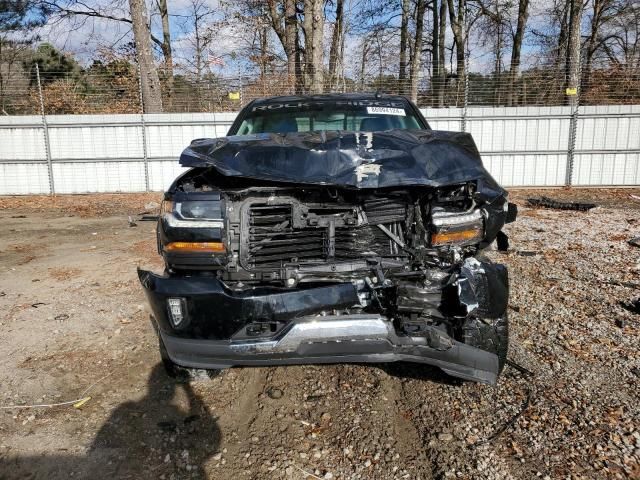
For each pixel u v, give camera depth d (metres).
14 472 2.42
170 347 2.61
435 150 2.74
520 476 2.34
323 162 2.60
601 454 2.47
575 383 3.15
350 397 3.07
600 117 15.55
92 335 4.01
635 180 15.86
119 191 15.78
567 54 20.94
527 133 15.73
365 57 26.95
